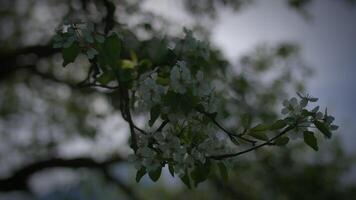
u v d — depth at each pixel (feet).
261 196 34.68
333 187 37.04
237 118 20.24
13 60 28.91
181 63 8.66
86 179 36.55
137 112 9.13
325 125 8.86
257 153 27.96
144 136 8.84
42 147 39.60
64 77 34.58
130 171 41.01
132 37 12.71
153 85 8.67
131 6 18.72
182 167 8.73
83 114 36.83
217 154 9.03
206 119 8.89
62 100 37.88
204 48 11.21
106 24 13.37
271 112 25.77
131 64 9.91
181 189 43.88
